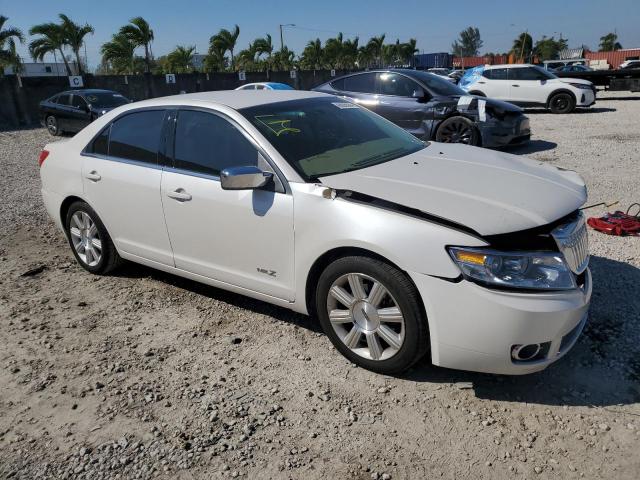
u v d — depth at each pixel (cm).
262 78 3266
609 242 500
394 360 305
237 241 357
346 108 427
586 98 1650
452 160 367
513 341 269
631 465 245
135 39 3316
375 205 298
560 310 268
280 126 365
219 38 4134
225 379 324
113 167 432
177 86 2795
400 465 253
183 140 389
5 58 2702
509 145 958
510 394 298
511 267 268
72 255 551
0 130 1964
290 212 325
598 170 813
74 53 3225
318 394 306
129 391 316
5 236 616
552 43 9144
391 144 399
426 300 280
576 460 250
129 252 443
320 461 258
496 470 247
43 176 504
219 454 265
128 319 406
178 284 467
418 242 279
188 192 377
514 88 1734
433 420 281
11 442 279
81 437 281
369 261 297
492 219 276
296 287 337
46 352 364
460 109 931
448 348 282
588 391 296
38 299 446
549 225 283
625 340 340
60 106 1673
